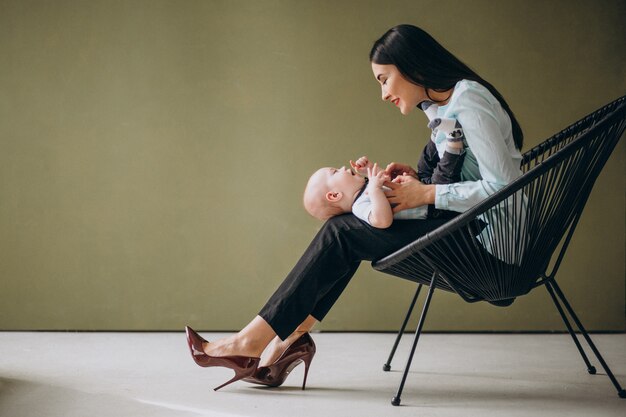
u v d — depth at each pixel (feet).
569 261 12.00
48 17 11.76
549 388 7.41
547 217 6.68
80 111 11.78
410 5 11.93
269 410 6.40
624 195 12.00
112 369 8.38
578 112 11.99
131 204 11.84
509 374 8.20
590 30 12.00
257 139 11.89
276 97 11.91
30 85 11.76
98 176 11.81
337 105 11.89
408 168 7.88
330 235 6.82
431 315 11.93
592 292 11.98
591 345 7.18
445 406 6.59
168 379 7.77
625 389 7.29
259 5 11.92
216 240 11.90
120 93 11.82
